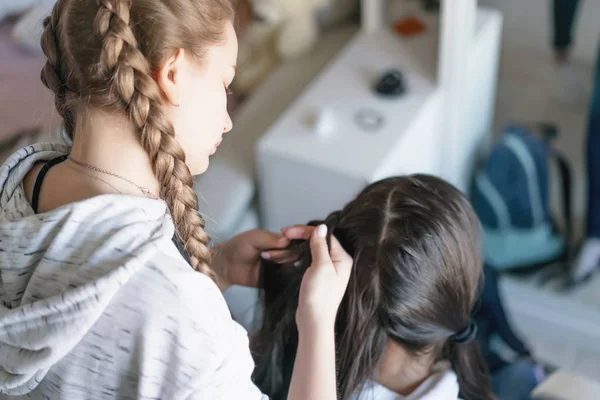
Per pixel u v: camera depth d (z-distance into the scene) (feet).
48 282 1.89
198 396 1.93
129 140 1.96
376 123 4.59
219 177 4.89
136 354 1.90
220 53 2.05
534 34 5.62
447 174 5.45
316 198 4.60
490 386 3.45
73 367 1.96
